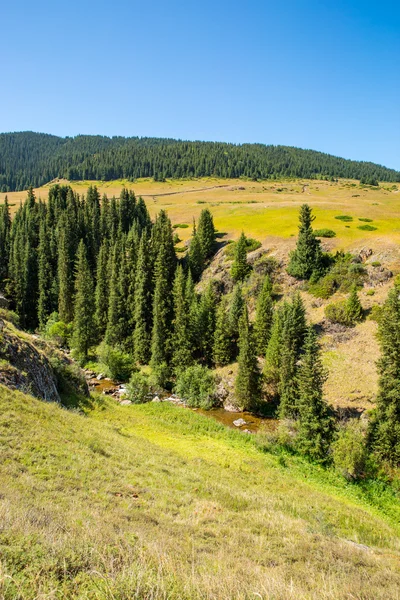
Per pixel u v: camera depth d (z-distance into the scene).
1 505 9.36
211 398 45.78
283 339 42.12
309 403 32.56
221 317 52.94
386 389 30.62
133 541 9.11
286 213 98.12
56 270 87.50
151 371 54.19
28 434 18.53
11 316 55.50
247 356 43.25
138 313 61.59
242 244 66.25
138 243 79.25
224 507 16.88
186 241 90.19
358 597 7.88
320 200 129.75
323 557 11.66
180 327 53.88
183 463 23.84
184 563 8.48
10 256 86.81
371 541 17.41
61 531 8.28
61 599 5.52
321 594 7.68
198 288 70.38
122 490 15.58
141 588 5.79
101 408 34.31
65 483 14.45
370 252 59.12
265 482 24.22
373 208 102.88
